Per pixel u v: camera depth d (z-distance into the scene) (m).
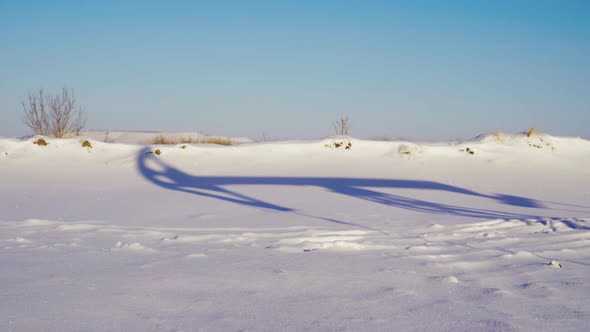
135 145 23.03
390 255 6.99
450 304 4.65
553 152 24.59
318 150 22.81
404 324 4.09
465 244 8.01
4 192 16.14
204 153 22.08
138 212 12.74
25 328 3.86
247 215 12.12
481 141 25.58
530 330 3.96
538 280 5.62
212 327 3.96
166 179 18.75
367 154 22.66
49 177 18.69
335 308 4.49
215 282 5.37
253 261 6.51
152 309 4.41
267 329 3.93
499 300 4.79
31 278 5.44
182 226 10.38
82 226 9.83
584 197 16.59
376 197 15.58
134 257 6.73
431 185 18.17
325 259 6.66
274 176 19.25
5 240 8.04
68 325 3.95
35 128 30.55
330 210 13.00
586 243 8.06
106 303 4.54
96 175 19.20
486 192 17.17
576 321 4.19
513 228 9.76
